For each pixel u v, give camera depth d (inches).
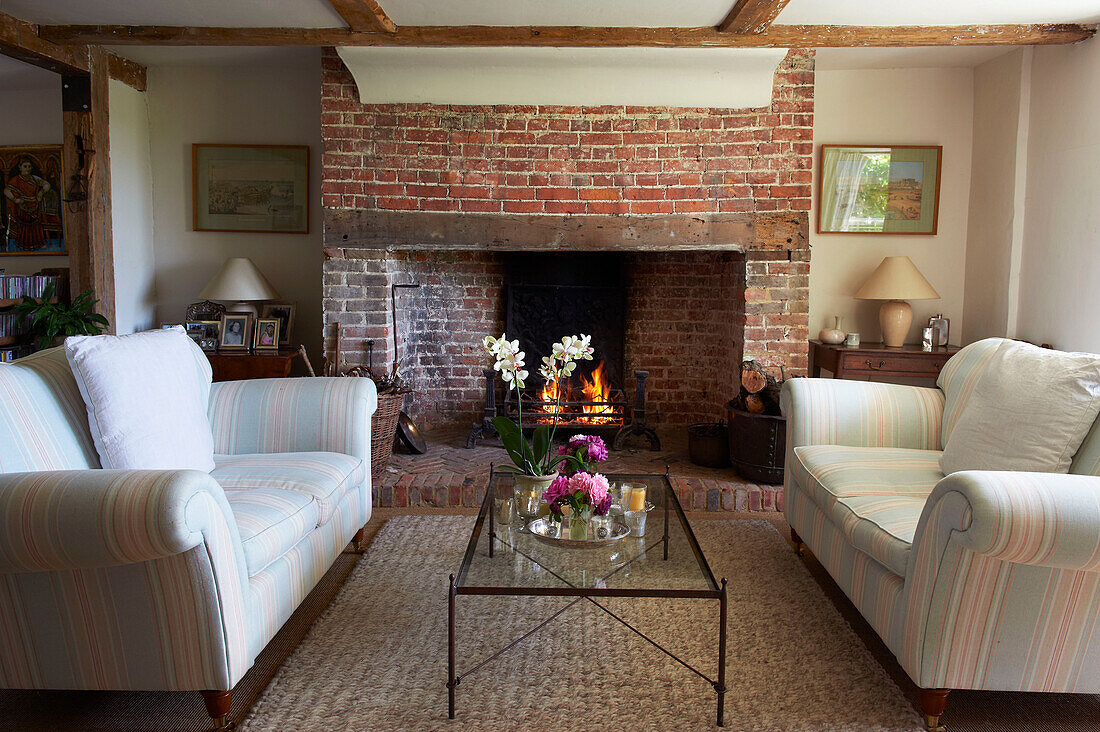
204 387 110.9
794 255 157.0
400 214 157.5
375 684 80.4
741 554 120.2
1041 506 64.1
